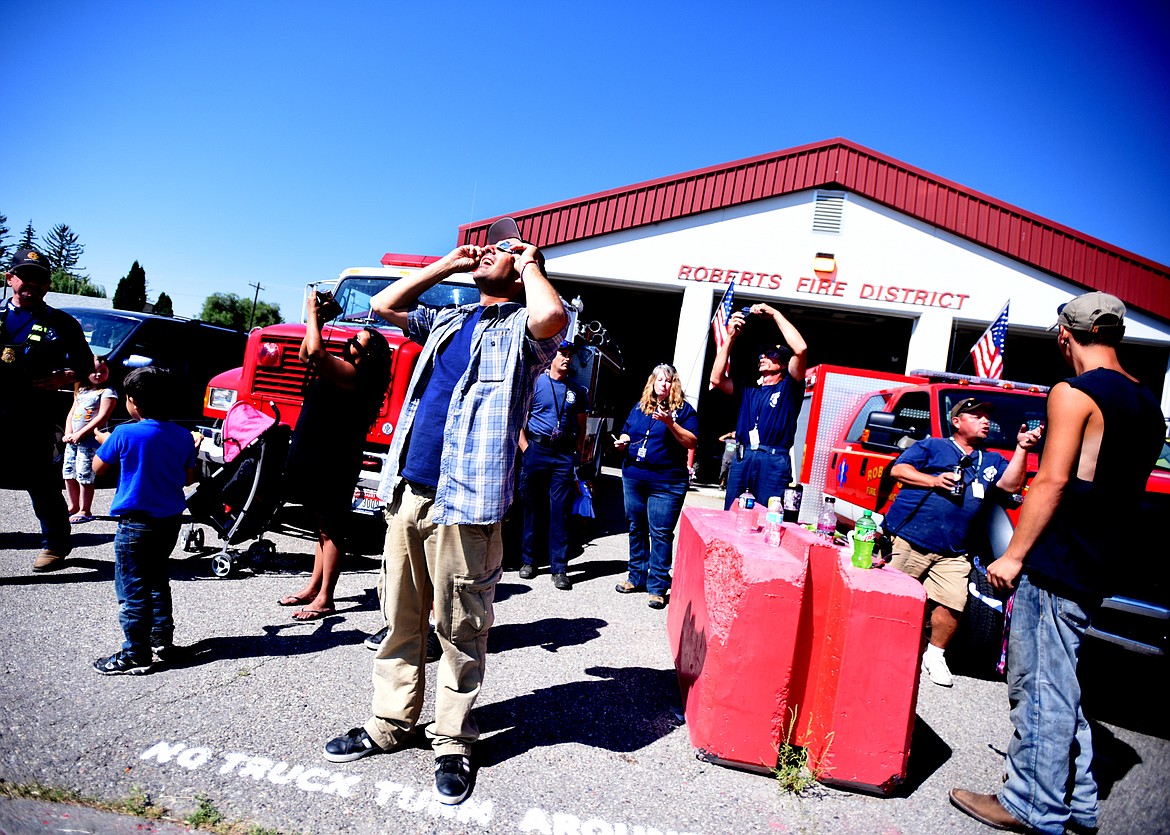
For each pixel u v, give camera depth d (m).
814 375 6.81
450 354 2.59
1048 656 2.47
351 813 2.25
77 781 2.27
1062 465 2.36
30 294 4.15
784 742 2.75
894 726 2.63
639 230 13.09
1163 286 12.14
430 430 2.50
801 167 12.70
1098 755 3.35
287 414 5.82
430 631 3.74
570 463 5.31
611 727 3.05
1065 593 2.44
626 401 17.25
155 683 3.04
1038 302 12.28
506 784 2.51
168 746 2.54
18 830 2.00
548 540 6.24
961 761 3.07
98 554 4.79
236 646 3.54
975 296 12.38
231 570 4.71
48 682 2.94
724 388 5.45
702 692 2.84
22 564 4.45
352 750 2.57
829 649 2.71
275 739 2.66
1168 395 12.36
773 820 2.46
